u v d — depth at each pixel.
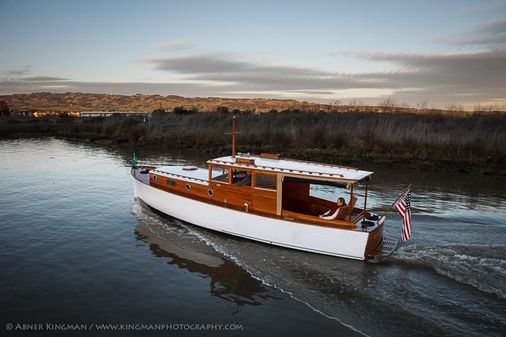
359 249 11.42
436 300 9.26
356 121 43.94
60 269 11.19
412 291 9.69
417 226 14.27
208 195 14.28
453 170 28.02
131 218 15.95
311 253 12.16
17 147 41.53
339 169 13.02
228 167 13.49
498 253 11.68
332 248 11.80
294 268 11.22
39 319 8.70
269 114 57.47
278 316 8.85
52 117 91.88
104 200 18.83
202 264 11.59
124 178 24.45
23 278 10.59
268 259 11.85
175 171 16.34
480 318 8.49
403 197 11.73
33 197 19.34
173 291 10.01
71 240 13.48
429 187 22.62
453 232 13.63
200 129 45.72
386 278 10.41
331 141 37.91
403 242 12.60
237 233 13.44
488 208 17.67
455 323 8.34
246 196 13.24
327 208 13.45
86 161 31.55
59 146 42.72
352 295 9.65
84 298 9.61
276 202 12.62
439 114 51.50
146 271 11.13
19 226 14.87
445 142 32.81
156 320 8.72
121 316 8.85
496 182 24.33
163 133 47.03
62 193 20.23
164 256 12.16
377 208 17.39
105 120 62.69
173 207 15.34
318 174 12.04
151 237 13.79
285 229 12.38
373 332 8.13
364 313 8.86
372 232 11.31
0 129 58.44
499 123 40.19
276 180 12.53
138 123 52.81
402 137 35.00
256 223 12.89
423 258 11.30
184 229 14.59
